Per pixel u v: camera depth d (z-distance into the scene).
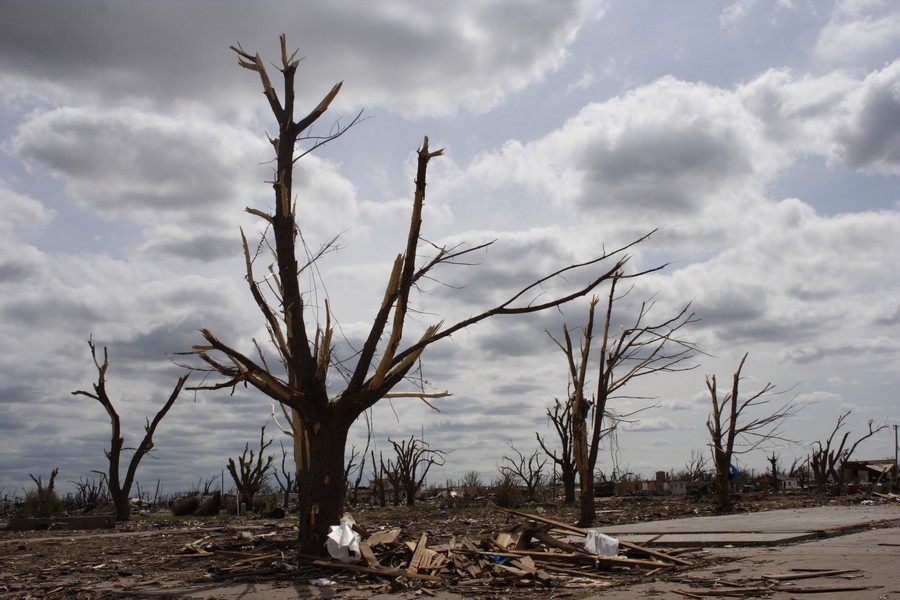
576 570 10.83
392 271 13.06
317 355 13.30
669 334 20.56
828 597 7.95
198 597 9.75
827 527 15.84
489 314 12.98
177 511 40.75
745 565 10.66
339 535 11.59
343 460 12.99
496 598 9.09
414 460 45.03
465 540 11.94
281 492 50.44
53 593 11.03
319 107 13.79
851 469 57.66
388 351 12.71
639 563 10.93
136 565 14.22
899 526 17.36
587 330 21.56
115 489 33.41
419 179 12.51
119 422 33.94
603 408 21.27
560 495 50.47
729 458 27.81
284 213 13.47
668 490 54.81
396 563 11.59
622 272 18.09
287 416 13.85
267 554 13.05
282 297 13.25
